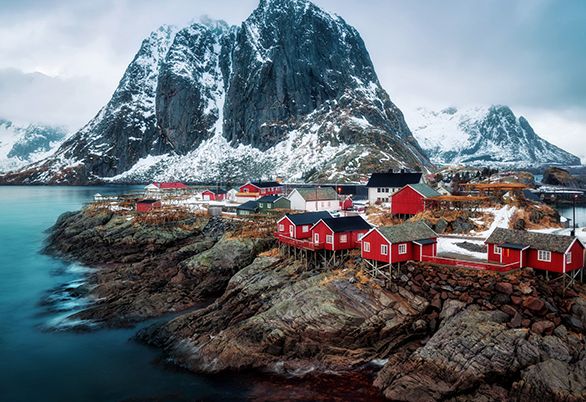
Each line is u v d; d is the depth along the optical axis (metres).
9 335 50.31
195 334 46.38
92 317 54.53
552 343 35.56
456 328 38.38
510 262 43.75
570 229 63.34
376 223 73.88
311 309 42.75
